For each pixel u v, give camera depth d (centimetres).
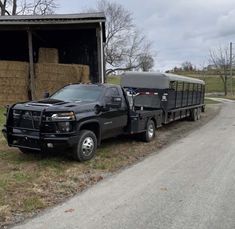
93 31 2255
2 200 646
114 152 1077
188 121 2023
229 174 832
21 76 1814
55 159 948
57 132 873
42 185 738
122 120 1108
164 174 839
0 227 542
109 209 613
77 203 645
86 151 939
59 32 2258
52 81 1845
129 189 725
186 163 952
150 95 1523
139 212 597
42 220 568
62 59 2297
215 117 2317
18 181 752
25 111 895
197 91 2083
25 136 890
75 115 897
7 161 920
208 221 557
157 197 672
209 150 1129
